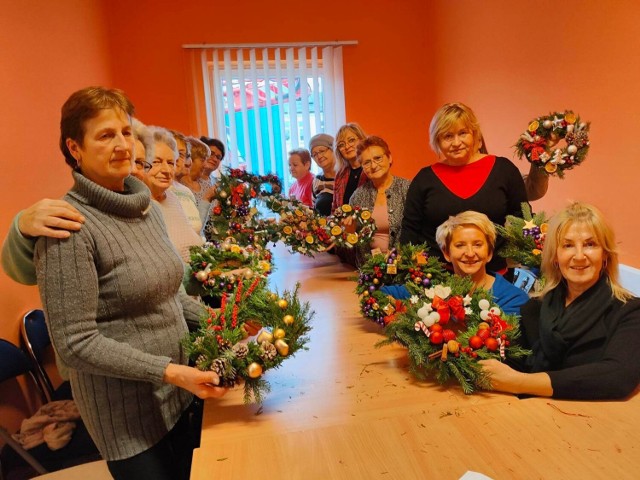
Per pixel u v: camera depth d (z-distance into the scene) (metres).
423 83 5.28
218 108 4.83
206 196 2.99
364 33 5.05
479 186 1.99
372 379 1.45
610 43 2.96
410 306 1.46
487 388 1.31
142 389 1.21
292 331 1.32
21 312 2.20
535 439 1.09
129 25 4.60
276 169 5.03
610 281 1.33
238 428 1.21
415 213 2.12
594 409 1.20
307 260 3.17
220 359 1.18
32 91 2.49
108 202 1.11
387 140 5.29
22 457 1.88
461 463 1.02
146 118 4.76
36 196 2.42
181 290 1.47
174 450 1.35
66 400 2.14
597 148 3.16
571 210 1.35
